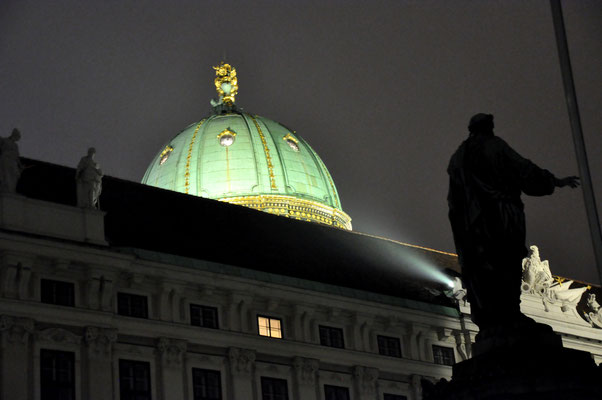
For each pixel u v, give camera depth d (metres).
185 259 50.22
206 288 49.81
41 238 45.16
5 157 46.78
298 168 93.94
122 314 47.22
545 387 17.56
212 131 94.75
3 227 45.00
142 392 46.38
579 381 17.58
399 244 68.06
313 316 53.28
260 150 93.56
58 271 45.75
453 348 57.81
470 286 19.34
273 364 51.03
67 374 44.41
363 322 54.69
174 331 48.06
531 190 19.06
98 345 45.53
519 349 18.19
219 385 48.94
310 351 52.22
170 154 94.94
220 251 54.72
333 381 52.69
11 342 43.31
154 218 55.16
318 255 60.31
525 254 19.19
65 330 44.88
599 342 65.31
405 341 56.25
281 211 90.81
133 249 48.59
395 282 61.00
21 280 44.34
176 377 47.44
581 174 18.31
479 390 17.86
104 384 45.06
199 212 58.75
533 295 63.44
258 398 49.88
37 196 50.50
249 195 91.00
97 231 47.88
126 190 56.84
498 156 19.22
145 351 47.16
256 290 51.34
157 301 48.53
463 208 19.52
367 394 53.34
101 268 46.50
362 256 63.25
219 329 49.62
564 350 18.27
